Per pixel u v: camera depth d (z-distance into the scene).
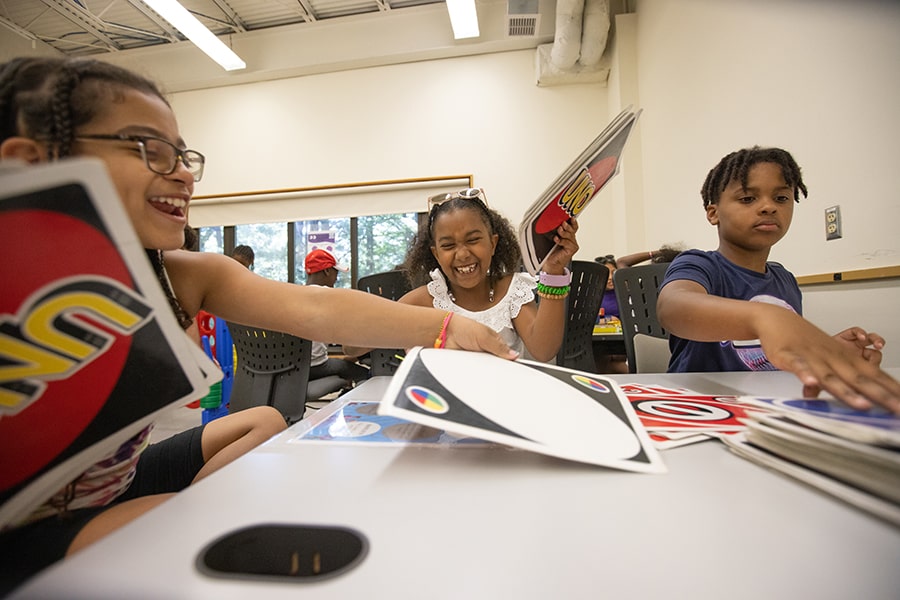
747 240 0.99
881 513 0.21
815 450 0.26
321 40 3.82
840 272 1.21
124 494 0.53
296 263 4.07
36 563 0.33
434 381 0.37
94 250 0.25
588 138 3.64
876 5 1.07
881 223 1.08
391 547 0.20
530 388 0.41
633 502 0.24
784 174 0.95
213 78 3.96
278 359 1.62
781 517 0.22
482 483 0.27
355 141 3.93
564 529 0.21
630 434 0.34
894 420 0.26
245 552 0.21
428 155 3.84
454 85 3.81
